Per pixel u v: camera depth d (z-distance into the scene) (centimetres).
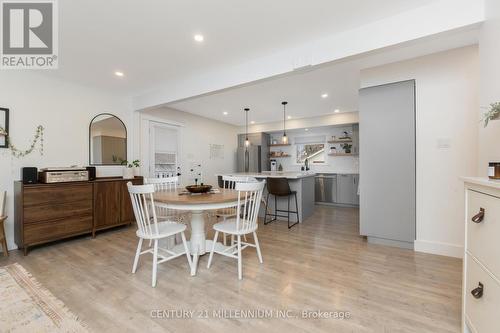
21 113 300
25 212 268
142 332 143
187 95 345
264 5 187
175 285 198
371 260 247
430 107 263
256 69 280
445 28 178
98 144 381
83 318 156
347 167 637
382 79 290
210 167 638
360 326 147
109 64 292
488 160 164
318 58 238
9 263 244
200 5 186
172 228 223
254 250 279
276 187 392
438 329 144
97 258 255
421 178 270
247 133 699
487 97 163
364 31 213
